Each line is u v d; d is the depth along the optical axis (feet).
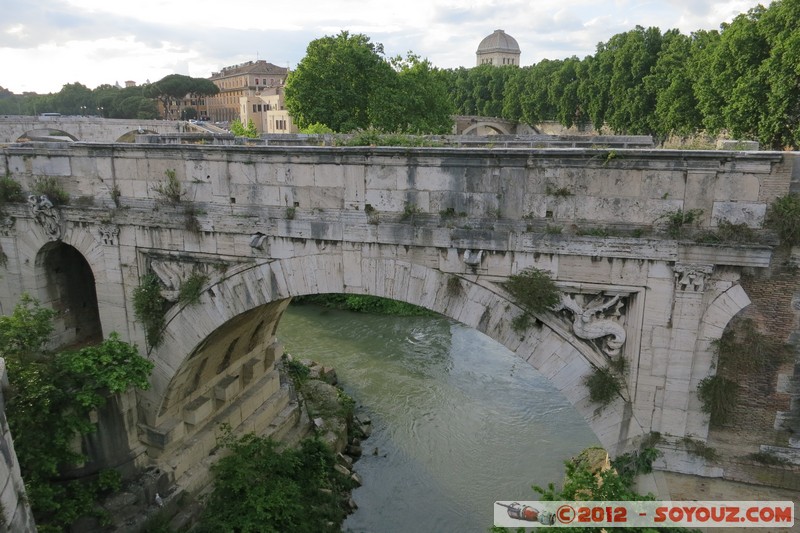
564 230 49.01
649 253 46.37
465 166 50.93
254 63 525.75
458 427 97.66
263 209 58.08
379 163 53.31
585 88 255.09
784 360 45.44
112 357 61.52
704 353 46.85
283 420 85.05
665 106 189.16
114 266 66.49
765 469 46.98
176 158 60.70
